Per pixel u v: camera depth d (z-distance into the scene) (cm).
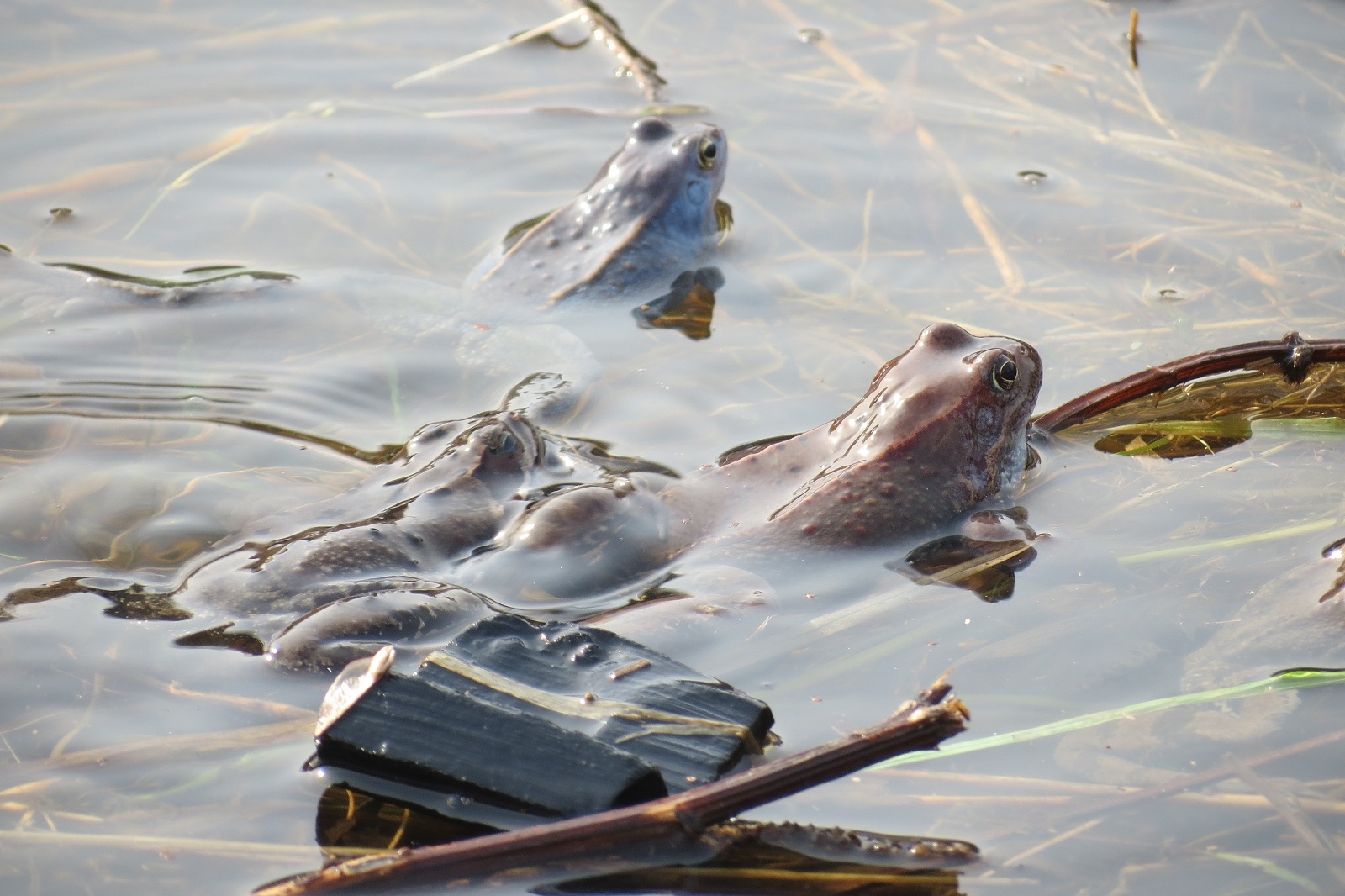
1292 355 602
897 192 800
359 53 951
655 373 641
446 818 357
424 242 757
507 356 651
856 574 495
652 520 509
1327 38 947
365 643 420
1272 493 539
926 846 351
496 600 460
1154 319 669
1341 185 781
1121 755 389
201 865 338
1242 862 346
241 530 498
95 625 436
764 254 754
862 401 565
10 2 977
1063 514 537
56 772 370
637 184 772
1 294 671
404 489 514
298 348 652
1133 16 934
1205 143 830
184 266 713
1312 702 409
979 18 1005
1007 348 555
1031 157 827
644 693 392
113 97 873
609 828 332
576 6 1012
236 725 391
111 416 583
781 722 405
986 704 415
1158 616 459
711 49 967
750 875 339
